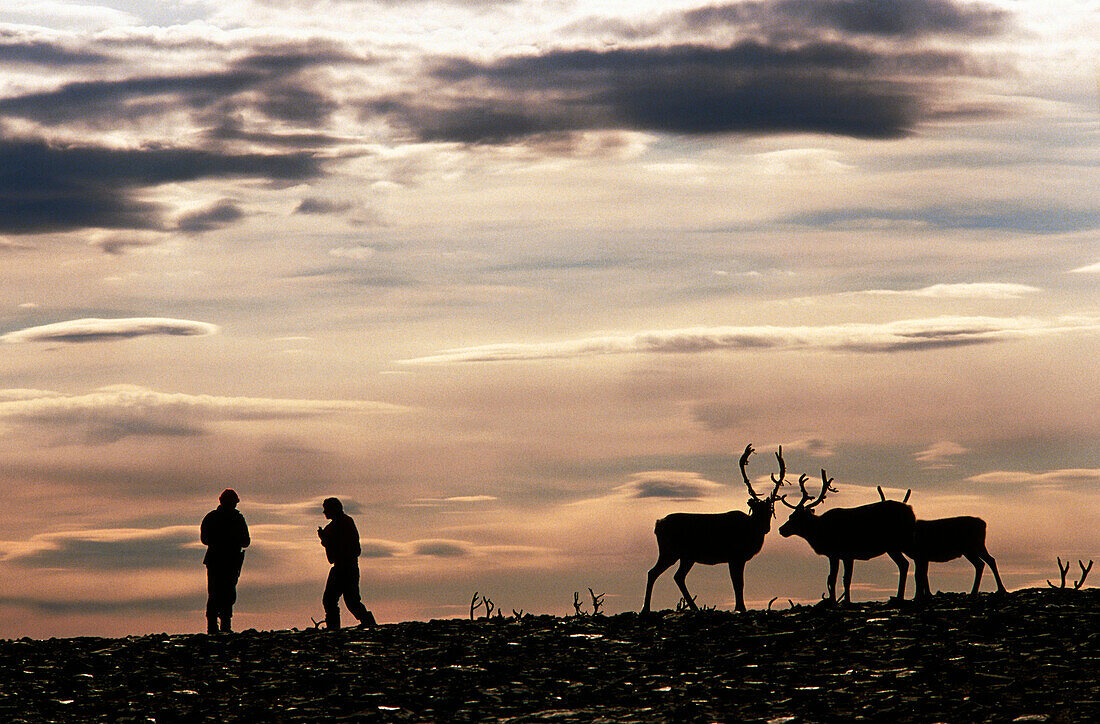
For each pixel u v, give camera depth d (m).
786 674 52.47
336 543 76.25
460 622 72.12
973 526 75.38
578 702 50.66
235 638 68.69
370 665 59.44
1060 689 46.25
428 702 51.94
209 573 74.75
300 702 53.00
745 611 71.06
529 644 62.75
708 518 78.81
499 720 48.34
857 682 50.06
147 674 59.16
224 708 52.69
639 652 59.31
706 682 52.38
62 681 57.94
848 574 76.38
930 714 44.56
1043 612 61.31
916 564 76.00
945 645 55.09
